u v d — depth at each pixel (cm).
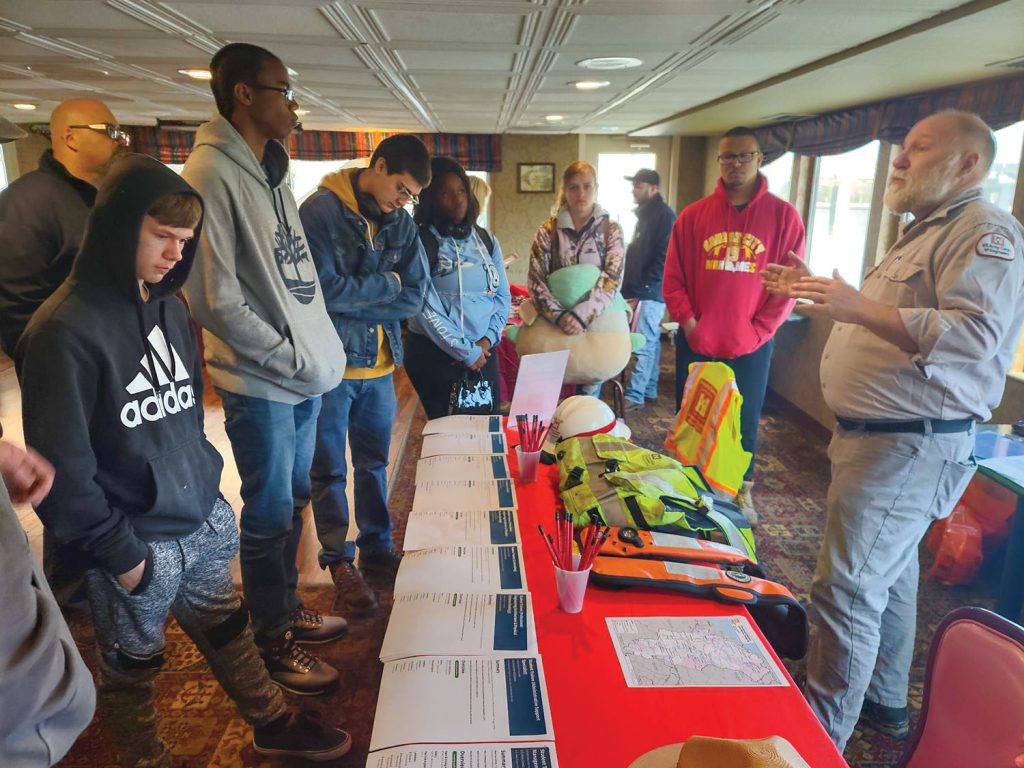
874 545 153
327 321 172
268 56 147
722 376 194
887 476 150
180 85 339
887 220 357
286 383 160
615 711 88
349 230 186
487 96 369
